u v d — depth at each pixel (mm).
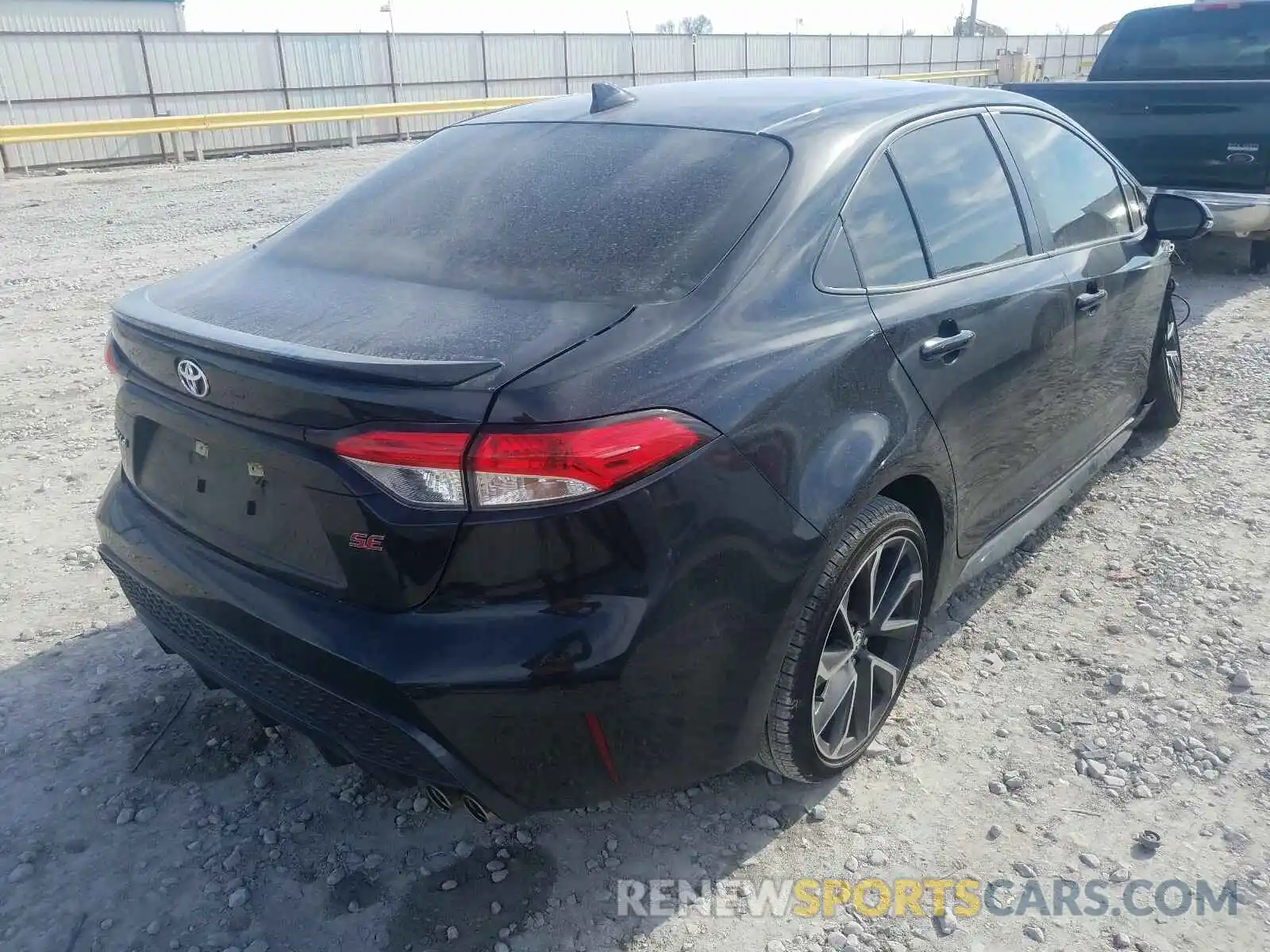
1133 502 4281
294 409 2039
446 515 1946
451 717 2016
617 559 1995
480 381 1941
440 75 24688
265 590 2230
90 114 19781
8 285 8383
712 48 29406
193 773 2803
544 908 2367
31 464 4824
